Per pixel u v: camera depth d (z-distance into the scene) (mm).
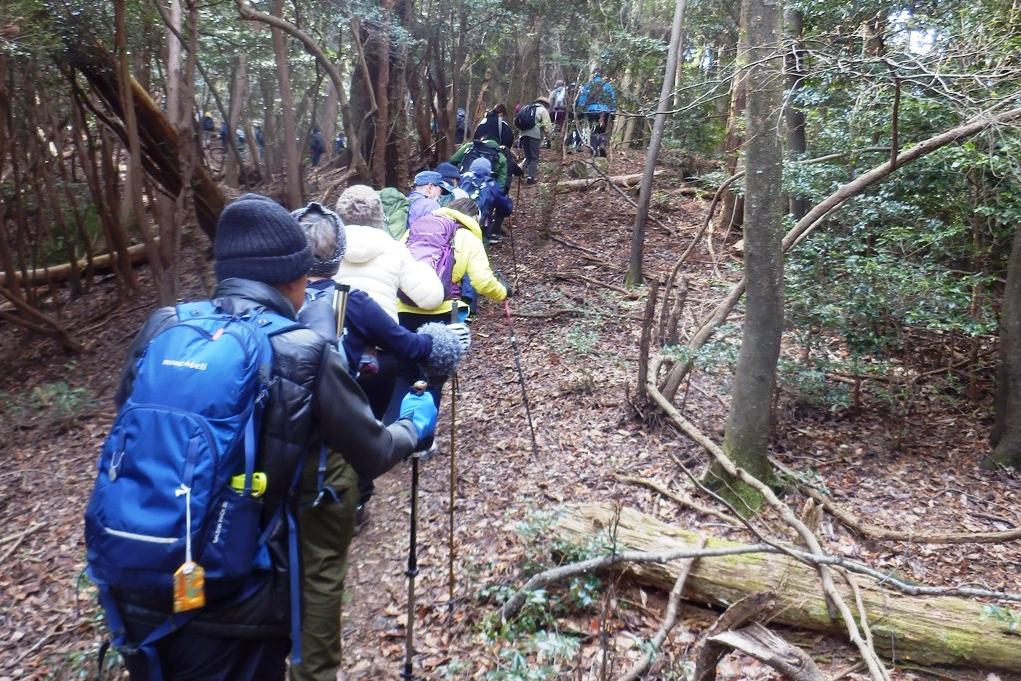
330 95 15453
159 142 9328
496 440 5824
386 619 3832
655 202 12523
